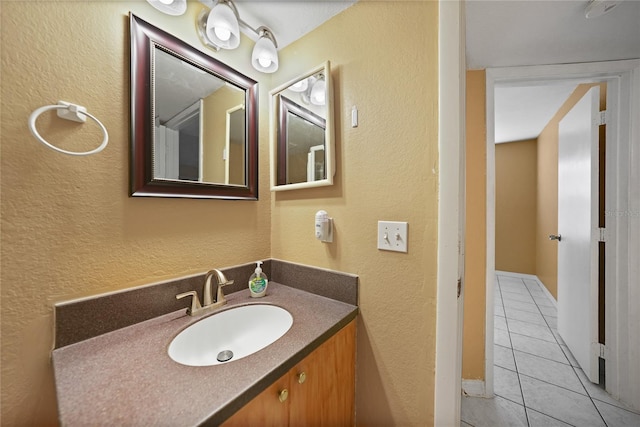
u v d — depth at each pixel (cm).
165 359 60
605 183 145
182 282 88
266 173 121
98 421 42
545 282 302
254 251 115
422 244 79
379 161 87
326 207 101
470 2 96
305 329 75
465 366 145
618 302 136
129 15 76
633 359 131
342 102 97
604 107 155
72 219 66
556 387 146
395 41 84
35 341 60
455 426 74
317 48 106
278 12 99
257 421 54
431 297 77
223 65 100
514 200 362
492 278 142
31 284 60
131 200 77
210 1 94
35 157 60
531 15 103
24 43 58
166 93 84
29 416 60
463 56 76
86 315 67
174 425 41
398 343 84
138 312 77
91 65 68
